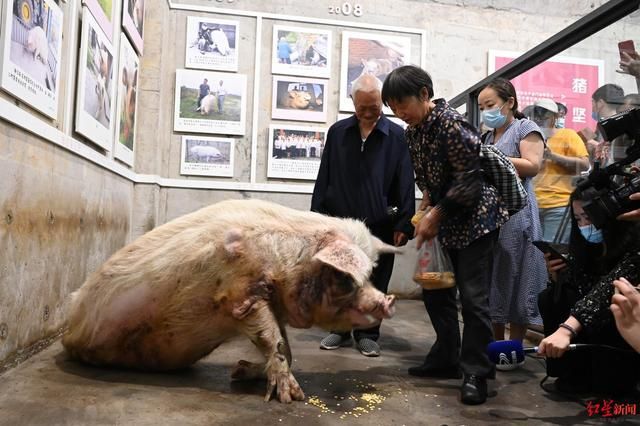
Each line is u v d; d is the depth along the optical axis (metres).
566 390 2.68
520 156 3.17
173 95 5.92
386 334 4.13
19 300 2.66
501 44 6.66
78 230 3.60
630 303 1.59
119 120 4.65
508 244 3.23
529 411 2.38
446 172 2.56
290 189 6.06
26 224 2.73
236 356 3.12
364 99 3.33
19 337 2.68
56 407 2.02
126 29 4.73
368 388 2.61
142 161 5.56
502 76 4.59
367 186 3.48
